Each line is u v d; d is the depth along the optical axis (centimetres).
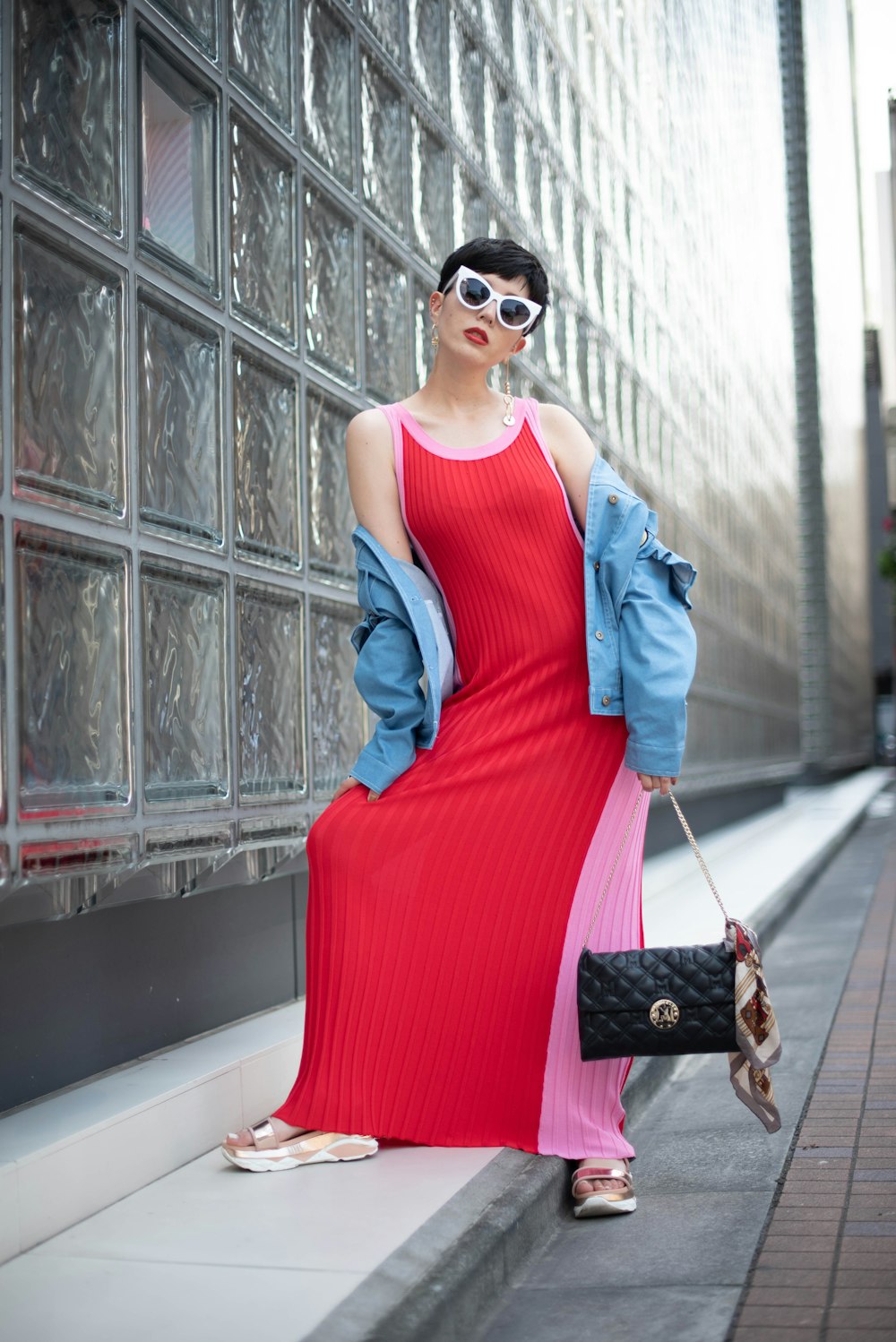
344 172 330
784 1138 263
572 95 557
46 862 193
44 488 198
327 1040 220
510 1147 221
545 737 221
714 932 468
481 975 220
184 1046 254
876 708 3619
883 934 544
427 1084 220
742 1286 183
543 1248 205
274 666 282
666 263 752
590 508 220
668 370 746
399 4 371
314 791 299
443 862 220
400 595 225
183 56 249
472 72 432
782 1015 391
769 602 1185
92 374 214
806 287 1898
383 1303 156
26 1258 175
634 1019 205
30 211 198
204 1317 153
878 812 1552
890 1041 345
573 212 549
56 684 199
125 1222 189
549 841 220
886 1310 169
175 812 233
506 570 221
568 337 529
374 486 227
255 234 281
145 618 228
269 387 286
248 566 269
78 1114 201
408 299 371
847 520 2598
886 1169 235
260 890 299
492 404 232
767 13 1448
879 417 3425
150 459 232
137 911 244
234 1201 197
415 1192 197
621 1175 219
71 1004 222
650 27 730
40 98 204
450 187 404
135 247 229
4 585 186
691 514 798
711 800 912
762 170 1299
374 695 227
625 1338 167
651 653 213
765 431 1209
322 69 320
